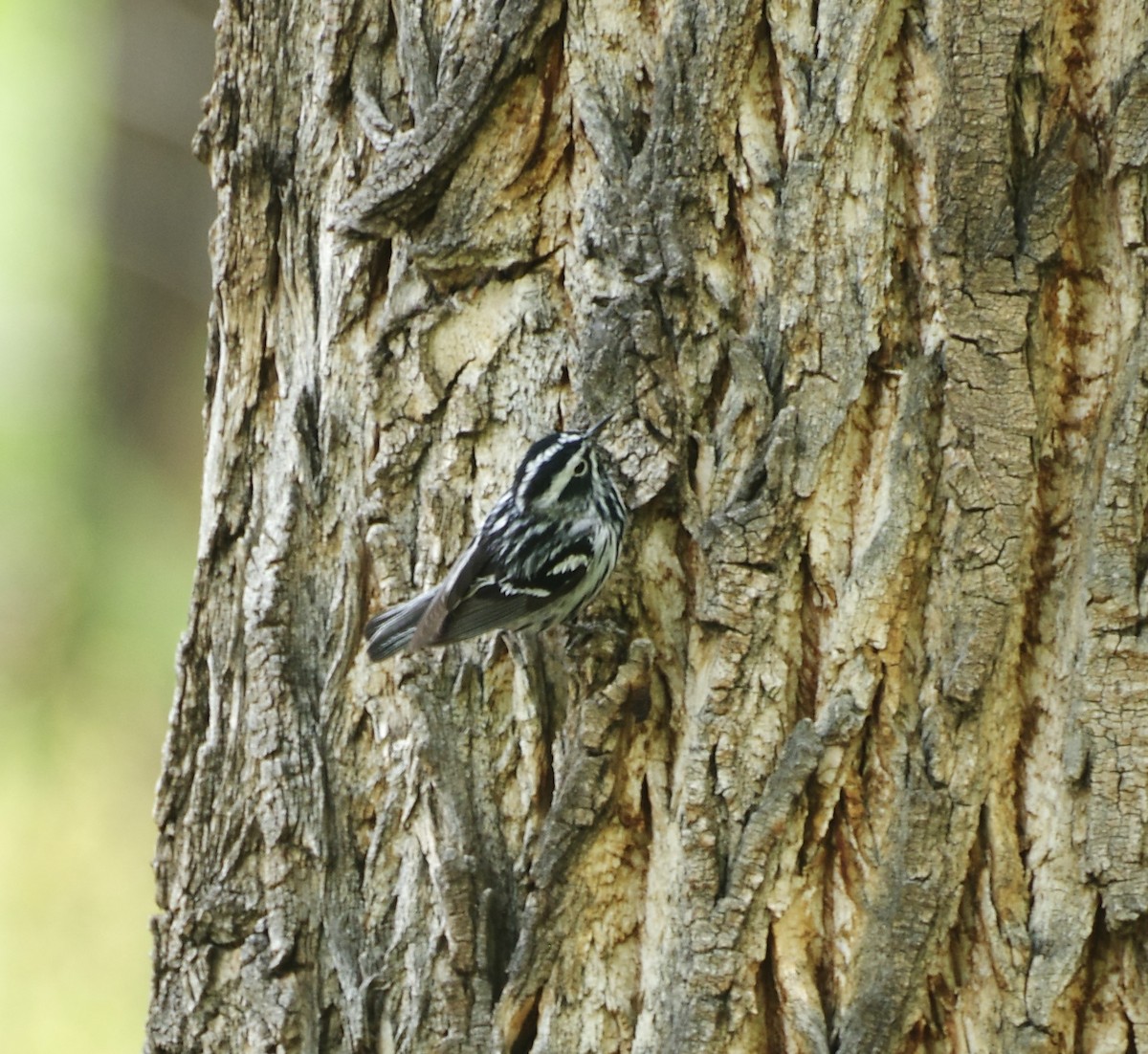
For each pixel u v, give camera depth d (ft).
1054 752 24.70
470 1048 26.27
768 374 26.23
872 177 25.82
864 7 25.63
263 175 30.17
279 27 29.94
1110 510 24.50
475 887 26.84
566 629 27.68
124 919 54.65
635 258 26.91
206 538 30.25
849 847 25.09
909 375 25.54
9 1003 51.19
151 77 74.08
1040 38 25.21
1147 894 23.75
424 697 27.81
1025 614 25.07
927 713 24.93
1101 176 25.25
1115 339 25.07
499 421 28.22
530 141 27.71
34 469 69.31
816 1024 24.62
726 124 26.55
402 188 27.91
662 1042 25.41
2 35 74.49
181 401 72.90
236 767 28.99
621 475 26.89
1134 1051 23.84
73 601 64.90
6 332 72.08
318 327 29.68
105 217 73.82
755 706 25.49
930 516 25.26
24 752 58.90
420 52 28.50
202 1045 28.43
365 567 28.78
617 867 26.32
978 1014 24.49
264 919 28.22
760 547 25.55
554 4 27.27
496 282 28.25
